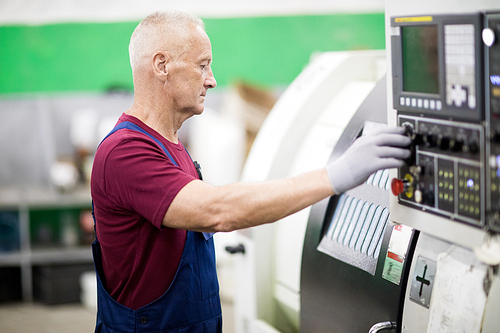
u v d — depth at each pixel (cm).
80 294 416
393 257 142
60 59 371
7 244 422
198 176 168
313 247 178
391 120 128
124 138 139
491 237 102
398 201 129
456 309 120
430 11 111
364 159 118
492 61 97
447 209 113
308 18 383
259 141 236
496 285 110
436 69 110
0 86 367
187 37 146
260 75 388
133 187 134
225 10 373
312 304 177
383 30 391
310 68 242
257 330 214
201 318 154
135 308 150
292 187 122
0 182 446
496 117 98
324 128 214
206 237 158
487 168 101
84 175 436
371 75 228
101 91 380
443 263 125
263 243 217
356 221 165
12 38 363
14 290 425
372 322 148
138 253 147
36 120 445
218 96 464
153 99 151
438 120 112
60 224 446
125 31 373
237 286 234
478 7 99
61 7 360
